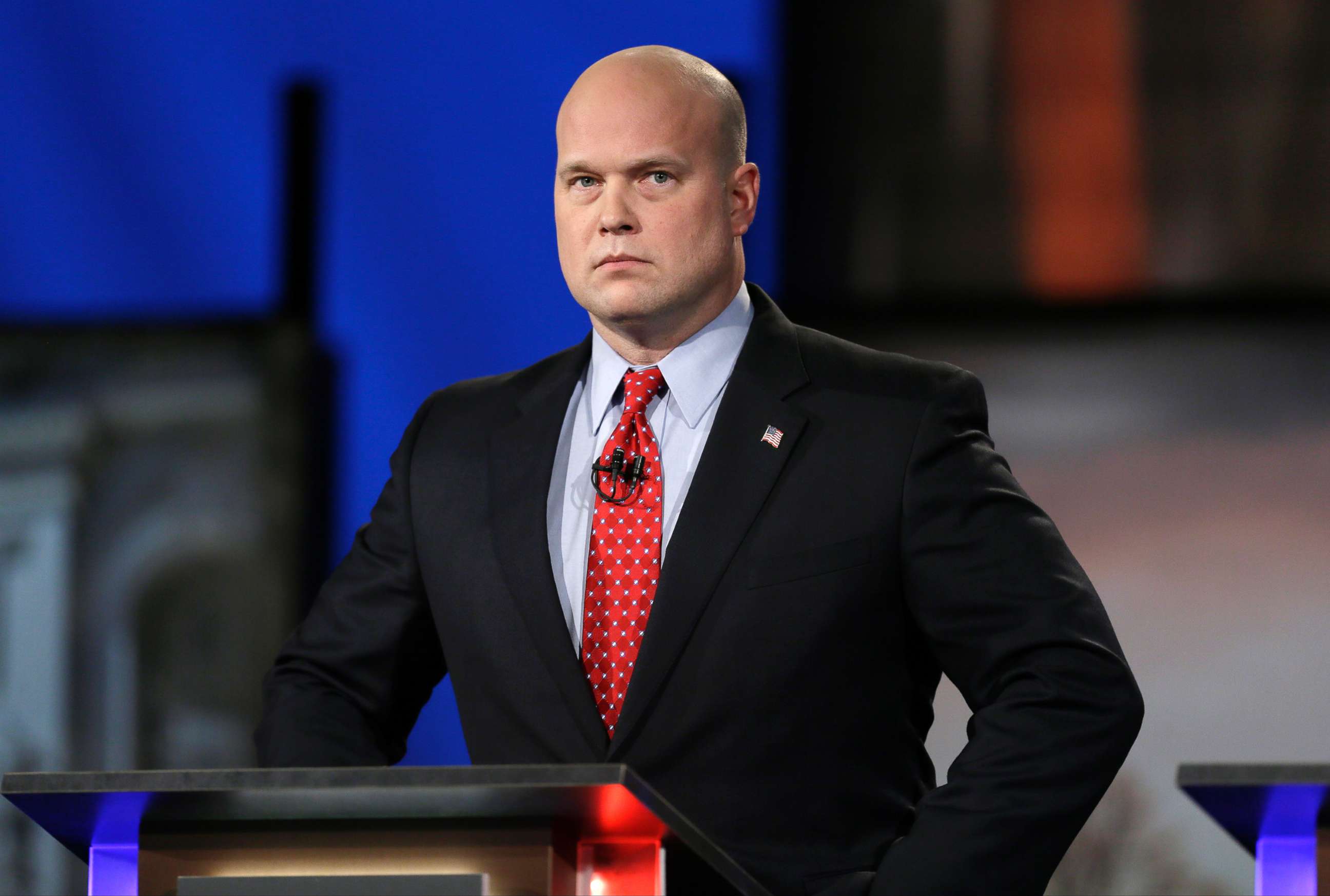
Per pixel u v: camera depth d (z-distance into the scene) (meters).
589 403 7.31
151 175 14.93
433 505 7.22
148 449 14.61
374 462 14.52
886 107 14.27
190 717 14.27
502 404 7.46
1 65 15.10
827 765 6.43
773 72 14.41
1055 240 14.00
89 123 15.01
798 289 14.27
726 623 6.49
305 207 14.78
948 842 6.02
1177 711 13.17
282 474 14.45
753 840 6.33
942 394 6.87
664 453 7.01
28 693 14.37
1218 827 12.90
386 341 14.62
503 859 4.79
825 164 14.31
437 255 14.65
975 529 6.57
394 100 14.81
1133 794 13.09
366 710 7.20
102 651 14.38
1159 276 13.81
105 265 14.88
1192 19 13.95
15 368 14.77
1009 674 6.39
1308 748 12.97
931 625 6.58
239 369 14.61
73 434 14.69
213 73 14.97
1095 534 13.55
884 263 14.18
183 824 4.99
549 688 6.62
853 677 6.52
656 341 7.14
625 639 6.71
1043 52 14.16
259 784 4.59
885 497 6.62
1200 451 13.48
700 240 6.97
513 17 14.73
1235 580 13.26
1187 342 13.63
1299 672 13.05
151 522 14.52
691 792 6.38
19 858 13.80
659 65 7.09
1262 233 13.70
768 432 6.82
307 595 14.34
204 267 14.82
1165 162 13.91
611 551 6.84
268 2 14.99
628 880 4.84
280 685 7.19
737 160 7.23
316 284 14.70
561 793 4.47
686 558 6.60
